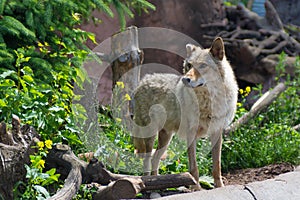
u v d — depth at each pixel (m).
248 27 23.55
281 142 12.19
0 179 8.05
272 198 8.73
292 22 27.22
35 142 8.28
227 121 9.80
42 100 9.62
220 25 23.30
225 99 9.53
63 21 12.12
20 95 9.51
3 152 8.09
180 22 22.19
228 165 11.73
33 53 11.18
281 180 9.26
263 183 9.02
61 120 9.59
